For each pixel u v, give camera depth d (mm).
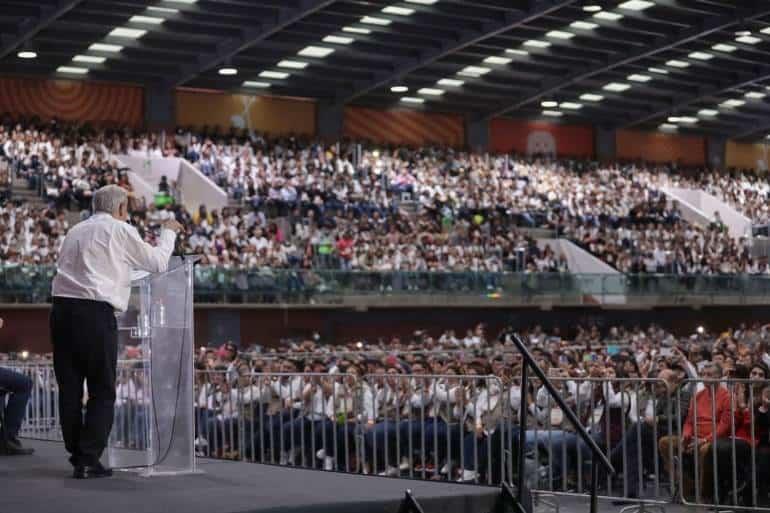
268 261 32750
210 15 33844
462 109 48312
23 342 28688
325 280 31875
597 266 40531
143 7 32531
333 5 33688
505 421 11859
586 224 43594
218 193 36812
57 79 39875
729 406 11180
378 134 47250
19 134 35250
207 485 7273
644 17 35750
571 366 16484
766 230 46000
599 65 41562
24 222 30344
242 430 13688
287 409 13664
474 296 34406
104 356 7535
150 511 6117
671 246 43219
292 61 39562
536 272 35719
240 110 43812
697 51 40688
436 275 33781
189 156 39094
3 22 32469
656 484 11180
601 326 38031
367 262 35062
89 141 37125
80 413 7684
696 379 10969
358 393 12781
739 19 35688
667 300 37844
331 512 6484
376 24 35781
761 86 46812
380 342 27172
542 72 43188
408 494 6789
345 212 37969
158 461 7898
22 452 9266
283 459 13383
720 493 11312
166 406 8008
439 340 29781
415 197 41594
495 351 23359
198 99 42875
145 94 41375
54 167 33938
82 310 7484
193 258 8125
